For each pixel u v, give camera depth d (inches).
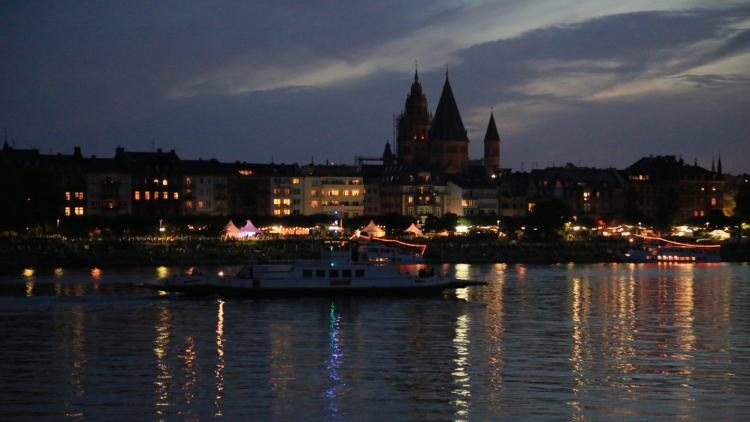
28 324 3737.7
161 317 3956.7
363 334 3531.0
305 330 3622.0
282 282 4665.4
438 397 2527.1
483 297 4864.7
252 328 3668.8
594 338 3454.7
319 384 2664.9
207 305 4372.5
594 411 2388.0
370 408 2418.8
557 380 2721.5
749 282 6013.8
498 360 3006.9
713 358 3051.2
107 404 2436.0
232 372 2815.0
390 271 4785.9
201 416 2341.3
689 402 2475.4
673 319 4005.9
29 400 2471.7
